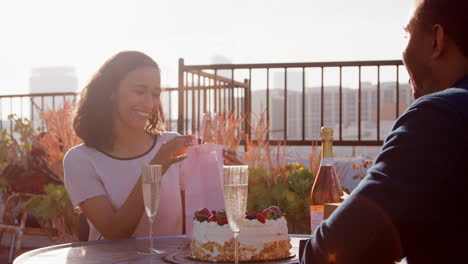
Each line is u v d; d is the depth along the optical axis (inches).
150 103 89.5
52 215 159.6
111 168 89.2
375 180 37.4
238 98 257.0
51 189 161.9
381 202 36.7
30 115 290.4
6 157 196.9
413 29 42.4
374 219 37.0
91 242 71.3
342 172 159.5
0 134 207.8
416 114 37.5
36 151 187.3
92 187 86.1
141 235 90.6
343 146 212.8
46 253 64.1
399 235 36.6
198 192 70.9
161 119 98.2
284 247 61.4
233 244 59.1
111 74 89.4
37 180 175.8
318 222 64.4
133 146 92.6
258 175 128.7
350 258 38.3
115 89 90.0
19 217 182.5
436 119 36.4
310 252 42.3
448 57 40.8
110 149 91.0
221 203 70.6
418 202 35.9
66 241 160.7
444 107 36.5
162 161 79.7
